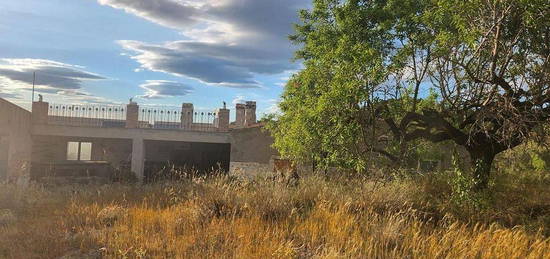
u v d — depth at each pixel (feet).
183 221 24.49
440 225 24.70
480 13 26.89
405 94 36.37
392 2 36.47
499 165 43.52
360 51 33.14
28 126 84.64
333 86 32.86
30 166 84.23
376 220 23.93
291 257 18.84
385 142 39.19
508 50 28.89
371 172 34.47
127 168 93.04
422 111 35.76
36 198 35.78
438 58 32.12
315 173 36.42
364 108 33.91
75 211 29.07
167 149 104.06
